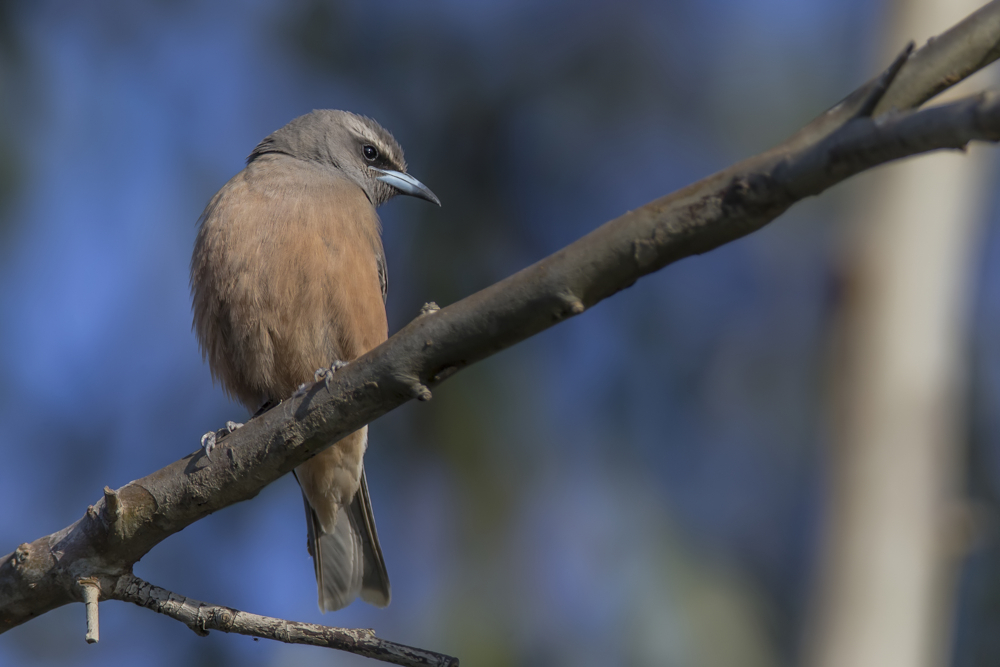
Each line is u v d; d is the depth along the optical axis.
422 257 13.77
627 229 4.94
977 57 4.58
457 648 11.82
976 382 14.55
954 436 9.73
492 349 5.48
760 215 4.71
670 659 11.77
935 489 9.02
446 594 12.15
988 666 13.16
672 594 12.16
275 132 10.91
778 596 13.79
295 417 6.04
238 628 5.93
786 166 4.56
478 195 14.30
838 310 9.57
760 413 14.96
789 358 15.14
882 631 8.66
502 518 12.38
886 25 10.47
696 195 4.81
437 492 12.75
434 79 14.75
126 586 6.26
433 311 5.68
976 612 13.34
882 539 8.88
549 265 5.15
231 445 6.19
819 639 8.89
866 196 9.66
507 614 12.08
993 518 13.64
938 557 8.87
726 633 12.04
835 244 9.90
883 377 9.20
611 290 5.13
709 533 13.40
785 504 14.42
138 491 6.23
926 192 9.41
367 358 5.82
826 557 9.09
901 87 4.58
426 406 12.69
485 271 13.93
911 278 9.31
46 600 6.30
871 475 9.06
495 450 12.59
